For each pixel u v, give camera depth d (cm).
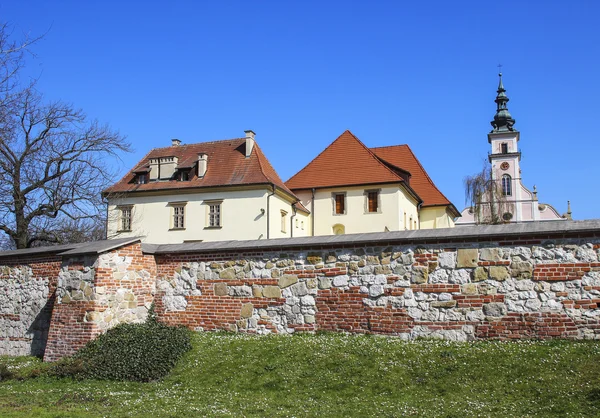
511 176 7431
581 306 1065
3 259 1719
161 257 1517
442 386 927
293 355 1124
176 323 1464
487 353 1033
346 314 1275
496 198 5006
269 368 1076
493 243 1157
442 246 1202
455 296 1173
